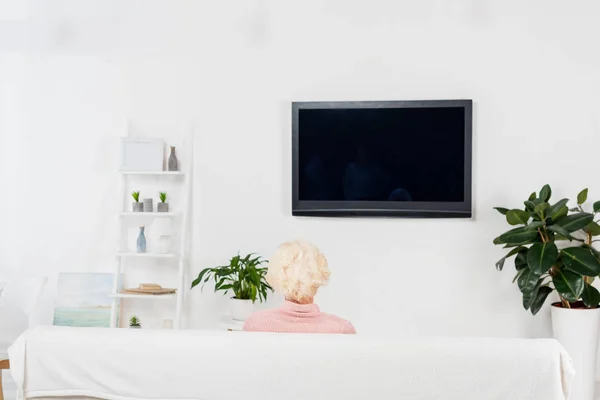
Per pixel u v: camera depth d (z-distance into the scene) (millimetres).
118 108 4918
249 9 4875
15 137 4922
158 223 4730
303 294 2285
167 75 4902
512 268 4730
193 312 4879
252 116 4871
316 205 4805
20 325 3795
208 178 4887
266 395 1913
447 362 1877
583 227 4324
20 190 4922
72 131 4922
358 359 1893
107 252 4914
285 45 4859
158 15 4918
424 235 4785
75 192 4918
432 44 4781
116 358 1928
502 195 4738
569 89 4711
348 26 4828
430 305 4773
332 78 4836
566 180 4711
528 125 4730
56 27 4945
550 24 4723
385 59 4809
